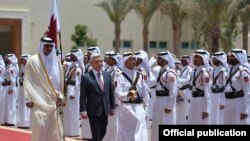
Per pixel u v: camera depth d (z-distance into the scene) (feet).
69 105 51.57
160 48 165.68
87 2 158.51
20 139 48.44
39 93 35.42
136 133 37.88
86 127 49.29
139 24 162.30
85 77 36.01
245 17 131.23
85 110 35.83
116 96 38.06
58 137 35.65
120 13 145.48
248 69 38.37
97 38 159.74
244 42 139.23
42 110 35.24
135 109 38.01
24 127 57.88
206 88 40.29
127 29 160.66
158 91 39.45
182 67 56.75
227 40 132.98
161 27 165.48
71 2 156.87
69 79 51.72
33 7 152.46
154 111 39.68
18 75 61.93
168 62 39.50
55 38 41.75
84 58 57.26
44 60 35.78
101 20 160.04
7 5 149.48
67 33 156.56
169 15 144.66
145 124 38.81
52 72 35.96
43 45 35.68
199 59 40.91
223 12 116.88
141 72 38.78
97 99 35.88
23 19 150.61
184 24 166.91
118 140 38.37
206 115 40.34
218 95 46.85
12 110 60.90
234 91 38.45
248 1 131.23
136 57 40.55
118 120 38.60
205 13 117.60
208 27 119.03
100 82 36.14
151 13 143.02
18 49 150.30
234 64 38.83
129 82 38.19
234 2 117.19
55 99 35.73
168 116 39.01
